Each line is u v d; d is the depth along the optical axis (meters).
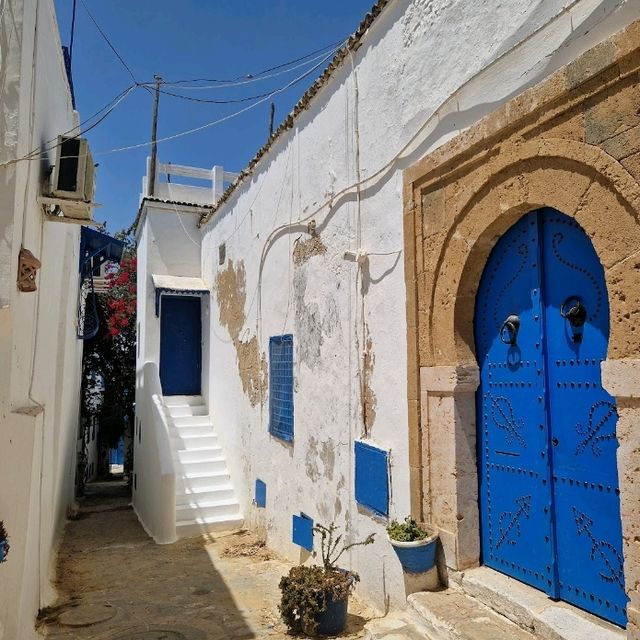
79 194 4.77
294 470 6.53
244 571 6.43
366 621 4.53
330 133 5.86
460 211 3.89
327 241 5.83
